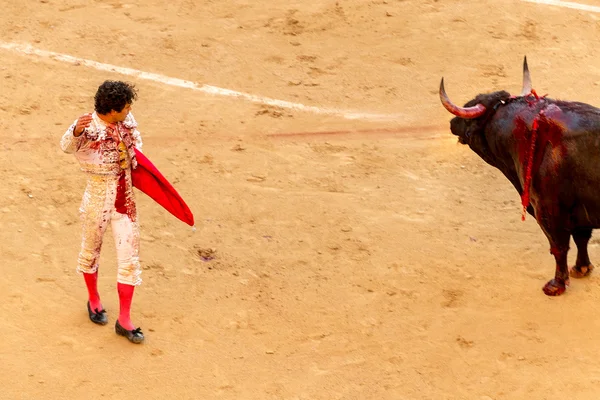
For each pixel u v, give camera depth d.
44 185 26.75
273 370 20.11
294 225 25.80
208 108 32.53
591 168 20.42
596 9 42.47
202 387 19.47
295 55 37.03
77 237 24.38
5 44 35.75
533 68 36.69
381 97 34.22
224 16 40.03
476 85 35.19
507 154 22.27
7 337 20.41
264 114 32.41
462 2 42.22
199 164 28.81
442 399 19.39
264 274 23.45
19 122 30.27
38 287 22.17
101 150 18.94
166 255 23.95
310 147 30.39
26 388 19.00
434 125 32.31
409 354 20.80
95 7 40.03
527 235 25.66
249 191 27.45
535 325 21.77
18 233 24.28
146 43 37.03
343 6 41.34
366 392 19.55
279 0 41.91
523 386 19.80
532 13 41.50
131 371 19.75
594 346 21.03
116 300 21.97
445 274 23.75
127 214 19.84
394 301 22.64
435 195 27.81
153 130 30.70
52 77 33.50
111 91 18.33
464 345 21.11
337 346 20.97
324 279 23.39
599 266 23.91
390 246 24.97
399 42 38.44
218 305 22.14
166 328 21.20
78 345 20.36
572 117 20.78
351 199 27.34
